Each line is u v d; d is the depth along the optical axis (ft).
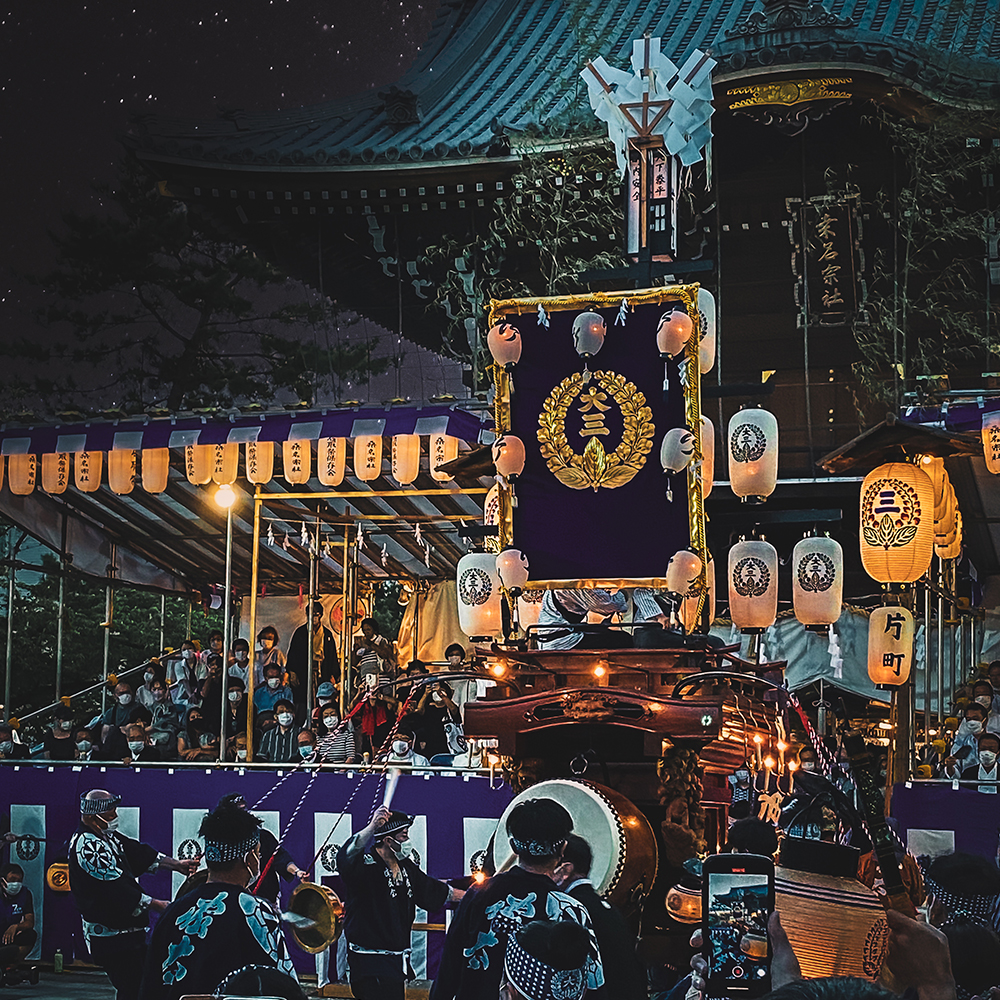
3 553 72.84
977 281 54.75
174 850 39.17
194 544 56.24
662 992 25.77
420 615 60.75
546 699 27.63
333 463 42.19
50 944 39.86
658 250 31.32
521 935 14.20
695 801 26.84
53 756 47.14
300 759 43.21
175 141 56.85
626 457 29.43
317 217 59.41
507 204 56.65
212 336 71.15
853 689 52.13
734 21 63.93
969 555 51.24
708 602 31.65
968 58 50.08
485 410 40.93
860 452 34.91
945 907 12.26
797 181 54.08
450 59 67.41
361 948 26.16
